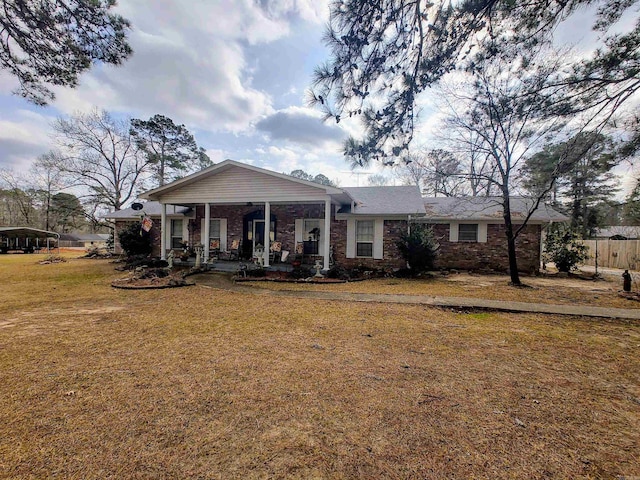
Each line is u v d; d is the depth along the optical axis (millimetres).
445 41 3955
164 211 12859
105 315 5770
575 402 2785
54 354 3818
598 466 1976
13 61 5469
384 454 2066
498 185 9547
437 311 6223
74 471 1884
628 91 4789
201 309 6309
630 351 4062
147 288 8477
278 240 13711
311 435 2266
